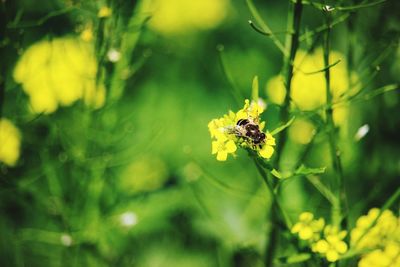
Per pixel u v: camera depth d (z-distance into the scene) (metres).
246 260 0.58
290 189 0.58
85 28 0.55
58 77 0.57
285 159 0.59
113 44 0.54
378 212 0.50
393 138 0.58
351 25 0.53
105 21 0.53
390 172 0.58
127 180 0.62
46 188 0.60
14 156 0.56
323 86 0.60
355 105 0.60
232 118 0.46
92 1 0.54
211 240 0.63
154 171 0.63
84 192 0.56
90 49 0.56
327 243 0.49
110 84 0.54
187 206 0.62
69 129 0.57
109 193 0.60
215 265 0.62
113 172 0.61
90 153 0.56
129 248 0.61
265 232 0.57
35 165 0.60
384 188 0.58
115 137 0.57
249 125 0.46
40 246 0.60
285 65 0.50
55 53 0.58
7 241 0.59
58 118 0.58
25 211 0.60
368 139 0.59
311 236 0.50
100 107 0.55
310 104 0.60
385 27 0.57
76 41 0.59
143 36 0.62
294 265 0.56
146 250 0.62
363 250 0.50
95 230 0.56
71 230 0.56
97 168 0.56
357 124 0.60
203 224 0.62
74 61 0.58
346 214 0.51
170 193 0.61
